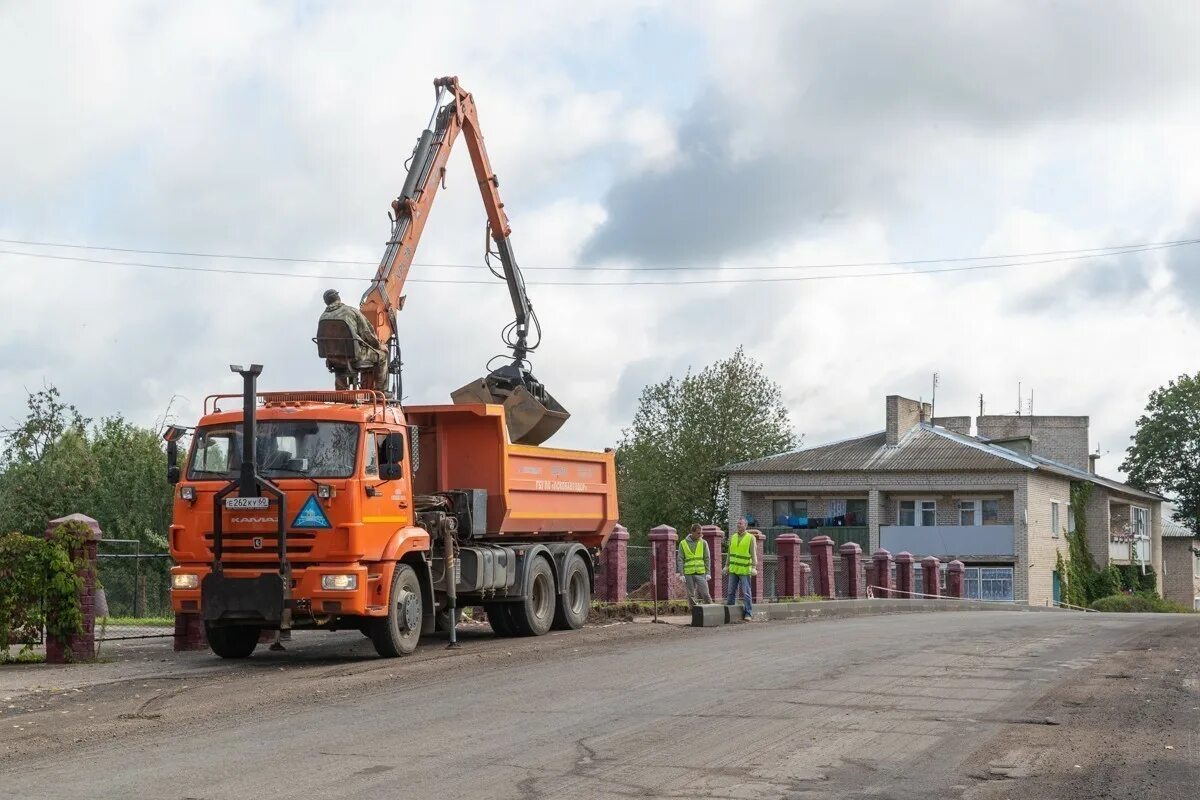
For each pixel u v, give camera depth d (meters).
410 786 8.16
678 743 9.60
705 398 70.25
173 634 20.97
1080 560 66.00
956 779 8.40
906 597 44.56
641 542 70.69
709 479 69.31
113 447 38.75
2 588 16.27
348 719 10.97
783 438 70.75
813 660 15.32
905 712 11.10
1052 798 7.90
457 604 19.47
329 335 17.89
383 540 16.45
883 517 61.19
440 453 19.67
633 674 13.90
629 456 72.56
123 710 11.92
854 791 8.03
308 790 8.07
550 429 21.69
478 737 9.93
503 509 19.48
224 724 10.84
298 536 15.91
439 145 21.05
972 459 60.06
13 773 8.80
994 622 23.69
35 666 16.12
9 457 37.09
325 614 15.98
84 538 16.58
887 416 63.31
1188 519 81.69
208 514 16.20
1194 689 12.71
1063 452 74.69
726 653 16.25
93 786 8.28
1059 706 11.50
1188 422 80.56
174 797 7.91
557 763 8.87
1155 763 8.95
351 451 16.06
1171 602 68.00
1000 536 59.00
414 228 20.20
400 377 19.50
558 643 18.53
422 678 13.98
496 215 22.48
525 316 22.58
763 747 9.44
